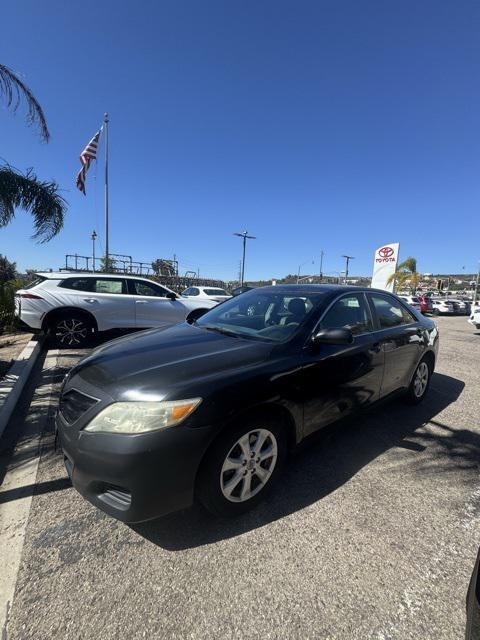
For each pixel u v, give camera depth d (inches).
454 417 163.2
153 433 78.8
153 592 72.7
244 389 89.9
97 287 295.1
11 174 194.7
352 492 105.7
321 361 111.3
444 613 69.8
